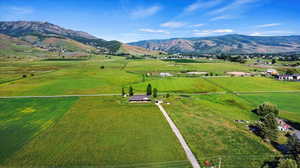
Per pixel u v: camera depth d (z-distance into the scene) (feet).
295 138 127.44
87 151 128.98
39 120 184.85
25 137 148.97
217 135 154.51
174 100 262.88
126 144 138.72
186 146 136.67
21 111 211.00
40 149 131.03
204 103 251.39
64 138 147.43
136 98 256.32
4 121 181.68
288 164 96.02
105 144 138.51
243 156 124.16
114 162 116.78
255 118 203.51
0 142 140.77
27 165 113.29
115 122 180.65
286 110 231.09
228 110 227.61
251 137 152.66
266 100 271.28
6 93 293.84
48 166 112.47
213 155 124.77
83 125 173.06
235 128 170.50
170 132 159.33
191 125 173.99
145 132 158.92
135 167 112.37
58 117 193.06
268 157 123.03
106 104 240.73
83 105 235.40
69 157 121.70
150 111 214.48
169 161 118.11
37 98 266.98
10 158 120.26
